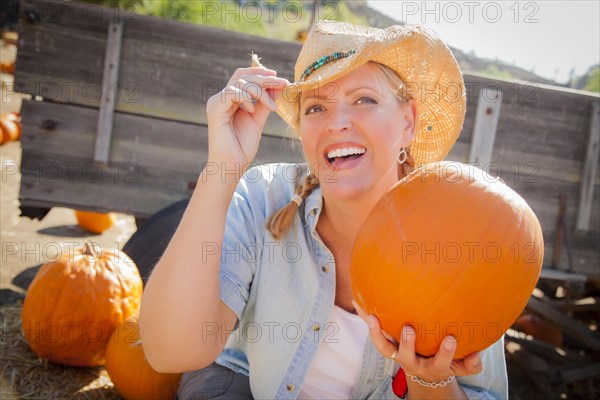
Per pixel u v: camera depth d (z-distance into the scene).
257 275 1.99
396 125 1.87
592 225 3.59
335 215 1.94
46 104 3.28
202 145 3.42
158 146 3.39
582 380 4.09
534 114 3.47
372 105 1.80
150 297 1.71
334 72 1.72
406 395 1.83
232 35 3.32
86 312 2.90
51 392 2.78
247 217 2.03
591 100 3.47
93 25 3.23
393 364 1.92
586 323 4.56
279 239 1.98
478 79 3.39
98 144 3.30
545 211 3.55
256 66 1.85
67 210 6.04
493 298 1.44
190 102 3.36
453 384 1.70
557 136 3.50
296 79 2.06
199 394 2.05
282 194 2.12
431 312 1.45
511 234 1.46
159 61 3.31
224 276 1.87
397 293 1.47
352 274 1.62
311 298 1.92
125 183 3.40
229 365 2.19
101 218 5.36
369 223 1.58
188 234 1.68
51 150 3.33
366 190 1.81
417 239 1.46
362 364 1.91
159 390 2.74
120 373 2.74
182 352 1.72
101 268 3.03
